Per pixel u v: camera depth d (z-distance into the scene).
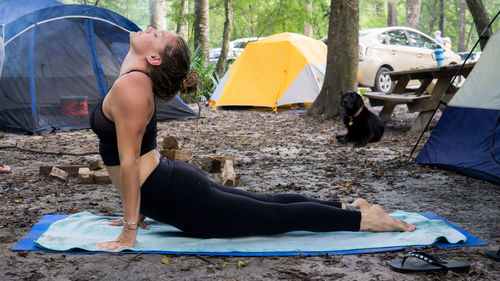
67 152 6.46
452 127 5.42
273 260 2.73
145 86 2.62
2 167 5.20
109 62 9.33
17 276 2.46
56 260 2.67
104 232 3.11
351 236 3.09
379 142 7.38
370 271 2.56
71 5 8.68
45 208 3.83
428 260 2.56
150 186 2.75
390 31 13.45
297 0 19.48
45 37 8.70
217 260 2.71
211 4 23.78
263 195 3.04
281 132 8.48
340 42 10.02
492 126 4.93
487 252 2.76
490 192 4.31
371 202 4.05
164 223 3.18
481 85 5.23
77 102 8.88
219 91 12.26
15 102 8.46
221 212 2.82
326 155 6.31
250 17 24.92
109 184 4.73
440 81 7.85
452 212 3.72
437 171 5.20
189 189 2.77
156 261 2.68
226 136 8.06
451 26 43.78
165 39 2.67
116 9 31.83
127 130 2.59
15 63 8.44
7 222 3.39
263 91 11.70
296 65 11.53
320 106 10.38
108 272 2.52
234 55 16.66
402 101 8.09
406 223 3.18
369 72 12.71
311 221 2.95
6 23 8.63
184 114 10.28
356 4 9.97
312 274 2.52
